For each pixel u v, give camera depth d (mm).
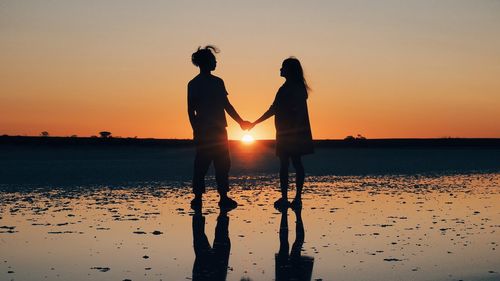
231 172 12586
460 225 5227
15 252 4098
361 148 35219
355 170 13203
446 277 3348
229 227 5223
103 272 3508
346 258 3869
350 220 5566
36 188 8625
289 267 3627
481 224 5277
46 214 5941
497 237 4621
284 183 6984
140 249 4219
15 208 6387
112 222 5457
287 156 7047
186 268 3613
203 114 7039
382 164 15906
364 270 3527
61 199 7254
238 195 8031
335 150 30656
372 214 5961
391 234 4781
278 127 7254
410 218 5664
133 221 5527
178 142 34719
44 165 15164
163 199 7355
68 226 5211
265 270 3553
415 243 4383
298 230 5023
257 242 4488
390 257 3887
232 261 3811
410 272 3467
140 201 7125
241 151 30078
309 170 13273
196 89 7207
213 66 7406
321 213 6082
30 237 4672
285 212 6211
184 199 7402
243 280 3309
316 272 3494
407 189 8594
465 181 9992
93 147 31828
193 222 5508
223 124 7125
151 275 3430
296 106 7254
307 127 7238
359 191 8312
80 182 9695
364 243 4398
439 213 6004
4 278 3371
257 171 12914
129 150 29062
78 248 4242
